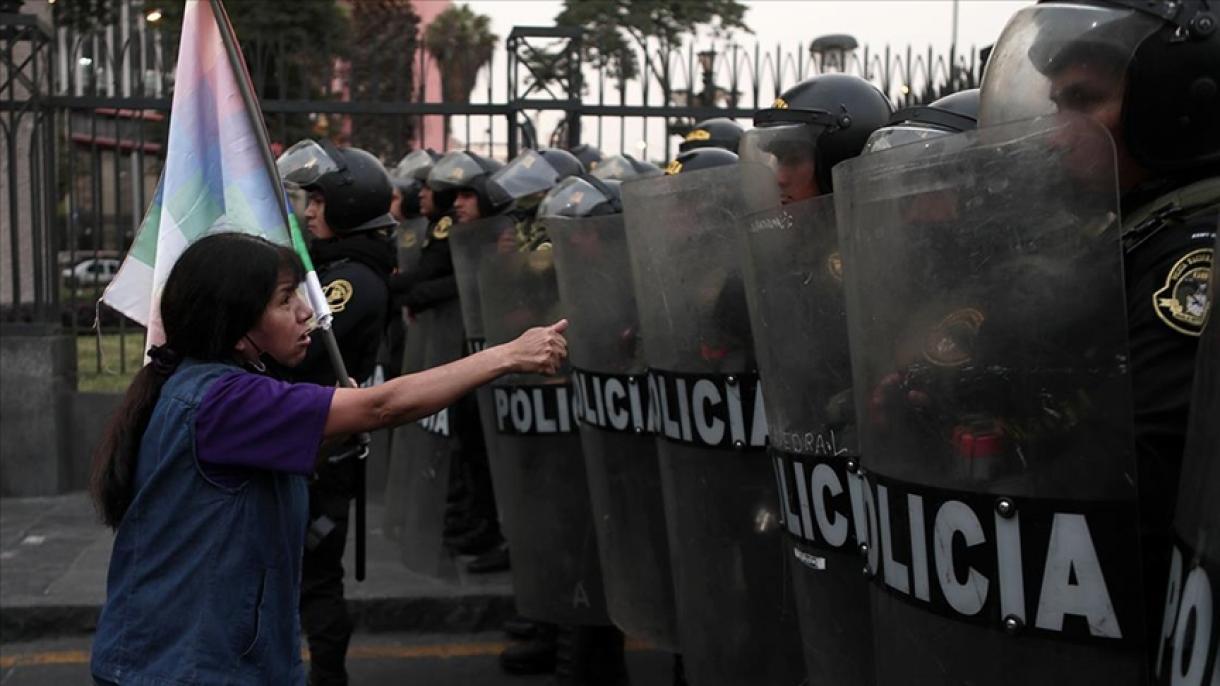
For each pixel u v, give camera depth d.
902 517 1.87
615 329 3.36
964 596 1.78
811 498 2.36
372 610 5.30
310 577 4.05
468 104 7.46
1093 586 1.67
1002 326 1.70
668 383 2.91
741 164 2.75
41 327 7.16
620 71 7.54
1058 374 1.67
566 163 5.42
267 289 2.38
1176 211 1.79
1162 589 1.68
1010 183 1.69
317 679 4.04
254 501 2.30
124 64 7.74
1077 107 1.89
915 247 1.79
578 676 4.40
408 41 7.96
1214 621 1.38
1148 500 1.68
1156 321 1.71
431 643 5.23
